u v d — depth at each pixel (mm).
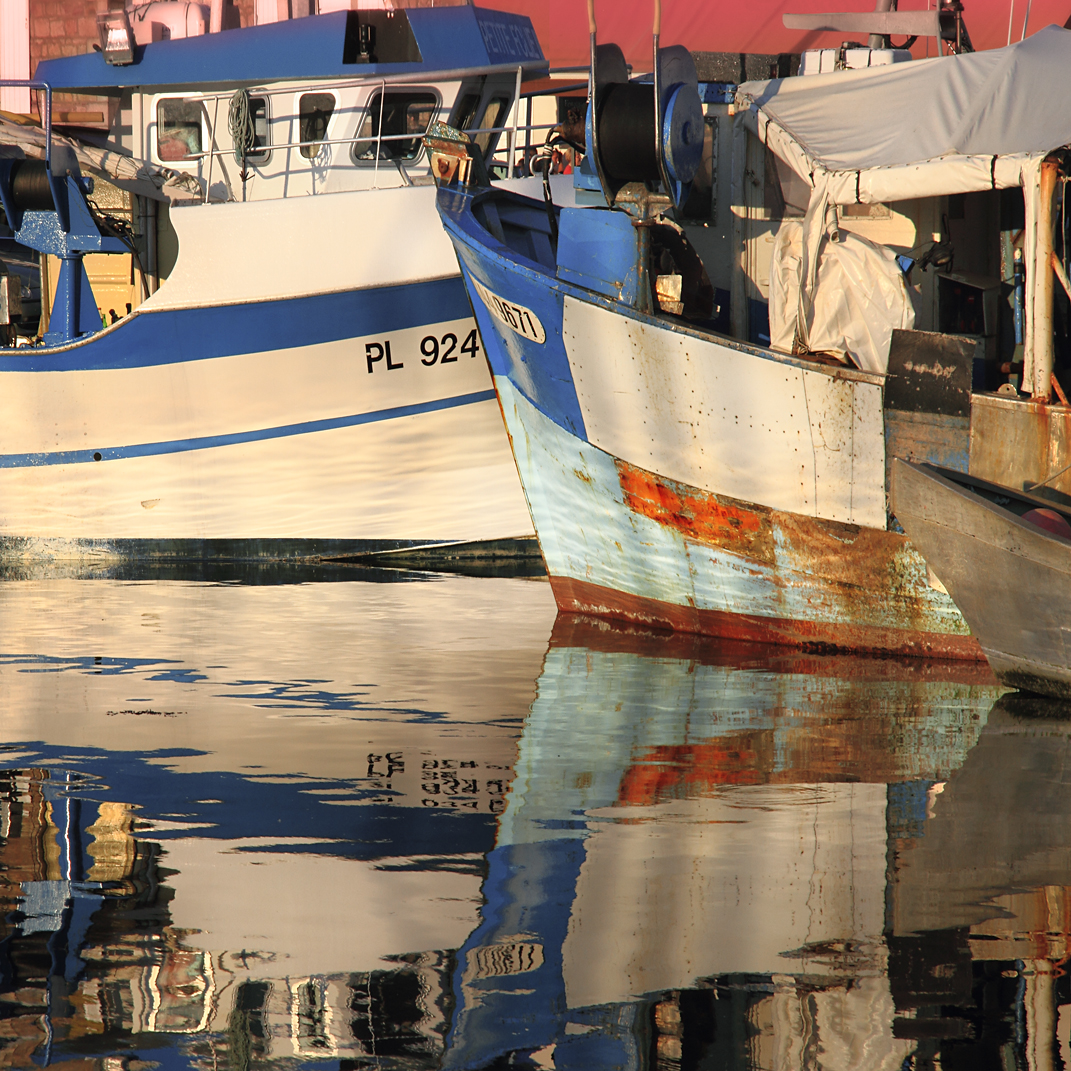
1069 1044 11086
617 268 28625
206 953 12680
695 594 30047
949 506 24250
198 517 42531
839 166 27391
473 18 41344
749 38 53844
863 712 22703
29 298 55875
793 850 15531
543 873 14734
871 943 12883
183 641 28719
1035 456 25609
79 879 14555
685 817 16734
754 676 25750
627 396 29281
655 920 13398
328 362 39938
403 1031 11281
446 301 38688
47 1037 11188
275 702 23156
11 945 12844
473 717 22125
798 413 27328
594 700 23484
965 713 22703
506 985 12016
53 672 25469
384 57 40344
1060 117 25953
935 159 26125
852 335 27406
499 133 45031
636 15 54969
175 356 40719
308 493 41844
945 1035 11125
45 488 42969
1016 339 28734
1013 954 12664
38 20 61188
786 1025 11344
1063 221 26938
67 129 44656
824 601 28250
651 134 27297
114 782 18297
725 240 31078
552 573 33031
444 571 39938
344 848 15562
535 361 30703
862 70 30312
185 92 42125
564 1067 10727
